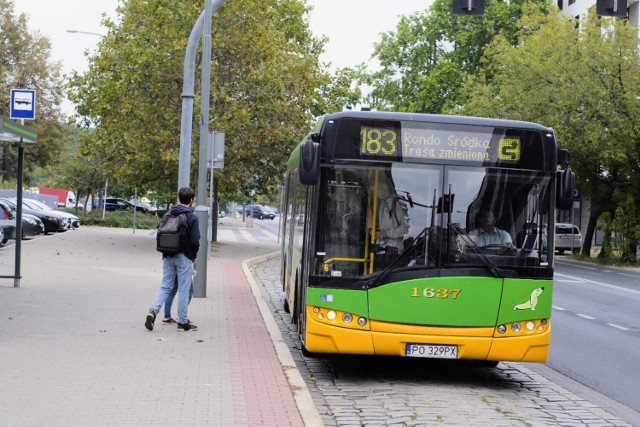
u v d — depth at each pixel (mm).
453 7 15609
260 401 8492
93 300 16422
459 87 64312
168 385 9078
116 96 36594
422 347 10320
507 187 10578
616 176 46156
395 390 10281
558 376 11977
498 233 10484
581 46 42781
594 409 9727
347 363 12172
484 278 10359
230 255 34656
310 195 11344
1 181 74625
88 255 29922
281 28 44500
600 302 22938
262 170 40000
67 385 8852
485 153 10594
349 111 10602
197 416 7746
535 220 10578
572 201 10562
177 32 35500
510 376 11781
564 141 43000
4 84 60188
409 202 10469
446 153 10562
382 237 10422
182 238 13016
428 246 10383
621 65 41938
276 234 62812
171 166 36781
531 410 9445
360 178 10500
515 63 45781
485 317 10352
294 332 14789
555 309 20797
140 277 22000
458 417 8805
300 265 12625
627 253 44969
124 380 9227
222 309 16266
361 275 10367
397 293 10320
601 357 13695
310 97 39750
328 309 10367
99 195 78062
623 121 41500
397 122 10562
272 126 37625
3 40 61938
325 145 10516
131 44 35562
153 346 11531
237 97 37031
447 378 11352
